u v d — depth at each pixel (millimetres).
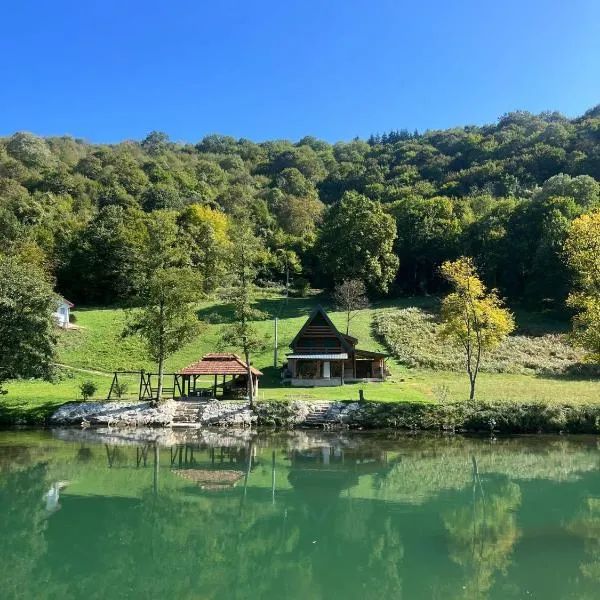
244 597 12594
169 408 38594
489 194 112875
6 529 17047
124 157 145000
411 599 12352
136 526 17516
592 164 112250
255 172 179625
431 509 19406
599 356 37031
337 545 15898
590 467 26031
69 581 13469
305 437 33969
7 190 108250
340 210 83688
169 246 41688
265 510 19234
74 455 28000
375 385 48531
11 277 35281
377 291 81000
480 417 35844
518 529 17156
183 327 39062
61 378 37594
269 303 78188
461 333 40219
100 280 80250
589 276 37656
